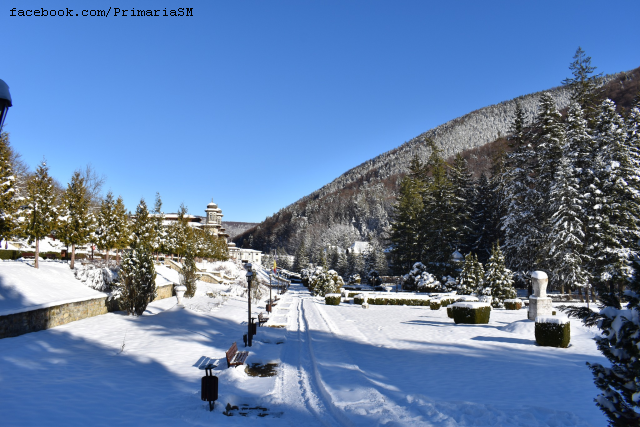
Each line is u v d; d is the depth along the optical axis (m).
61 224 22.59
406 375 10.20
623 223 30.78
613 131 31.31
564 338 13.77
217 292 38.31
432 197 56.25
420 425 6.39
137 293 21.06
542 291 19.61
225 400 8.38
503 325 19.53
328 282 49.78
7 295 15.63
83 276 22.39
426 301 36.97
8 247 34.94
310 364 12.04
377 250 89.94
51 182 22.91
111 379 9.93
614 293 4.46
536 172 43.59
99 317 19.86
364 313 28.09
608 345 4.29
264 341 16.53
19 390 8.52
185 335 16.86
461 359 12.14
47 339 14.00
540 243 37.84
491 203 55.47
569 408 7.39
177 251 53.38
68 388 8.91
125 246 32.22
